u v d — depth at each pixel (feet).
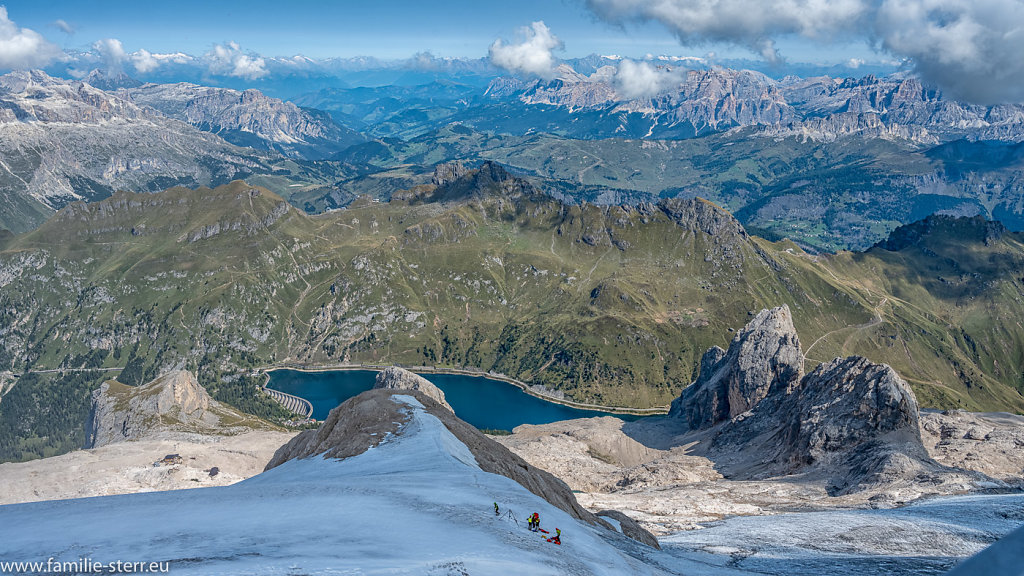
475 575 138.31
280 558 147.84
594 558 183.21
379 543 164.55
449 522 190.29
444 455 293.23
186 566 142.61
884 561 281.13
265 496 227.81
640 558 226.17
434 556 151.53
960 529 347.15
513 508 215.31
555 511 231.50
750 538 345.31
